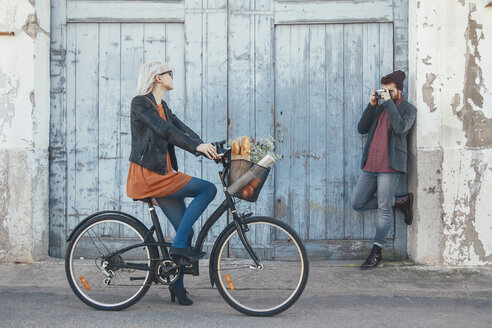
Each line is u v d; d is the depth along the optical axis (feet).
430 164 14.60
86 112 15.72
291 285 11.76
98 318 11.07
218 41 15.51
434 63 14.61
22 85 14.79
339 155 15.64
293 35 15.58
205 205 11.38
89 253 15.69
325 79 15.61
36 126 14.97
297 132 15.65
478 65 14.60
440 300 12.54
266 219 11.43
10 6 14.73
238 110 15.58
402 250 15.56
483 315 11.53
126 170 15.75
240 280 11.98
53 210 15.71
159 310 11.69
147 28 15.65
